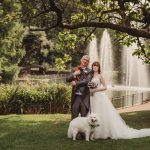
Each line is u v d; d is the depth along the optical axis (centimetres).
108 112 1134
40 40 6244
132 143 1055
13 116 1798
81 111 1121
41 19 1689
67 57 1948
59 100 2136
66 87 2161
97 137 1123
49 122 1559
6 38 4322
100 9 1817
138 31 1427
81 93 1122
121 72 6238
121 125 1146
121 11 1504
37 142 1076
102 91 1134
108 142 1065
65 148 992
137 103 2806
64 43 1958
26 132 1263
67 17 1825
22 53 4497
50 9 1452
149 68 5694
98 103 1128
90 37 1953
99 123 1060
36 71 7012
